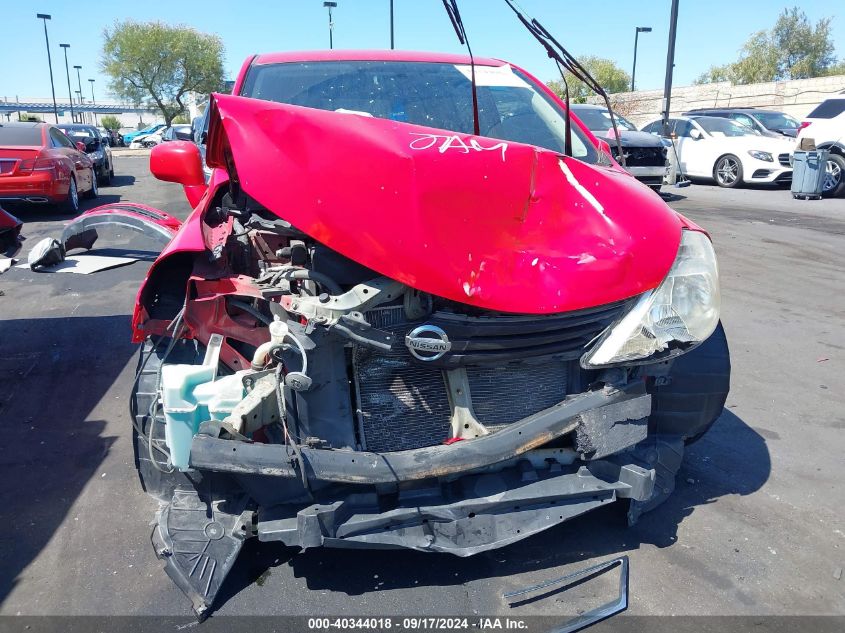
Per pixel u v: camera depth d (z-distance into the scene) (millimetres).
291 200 2412
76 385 4742
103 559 2916
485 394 2639
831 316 6398
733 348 5574
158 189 16672
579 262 2512
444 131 2719
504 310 2428
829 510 3332
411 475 2375
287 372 2420
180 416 2459
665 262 2625
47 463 3721
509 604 2641
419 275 2381
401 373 2586
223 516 2713
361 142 2461
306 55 4004
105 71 57812
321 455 2346
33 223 11258
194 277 2600
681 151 16969
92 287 7086
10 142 11414
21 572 2838
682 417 3148
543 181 2650
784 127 18250
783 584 2791
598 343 2570
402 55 4066
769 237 9820
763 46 51844
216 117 2691
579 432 2549
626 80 49438
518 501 2541
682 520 3230
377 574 2811
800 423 4270
